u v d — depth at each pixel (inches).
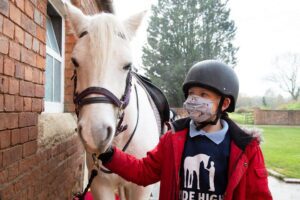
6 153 80.3
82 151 172.6
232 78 67.6
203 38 1409.9
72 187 150.3
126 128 91.5
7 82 80.0
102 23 76.5
